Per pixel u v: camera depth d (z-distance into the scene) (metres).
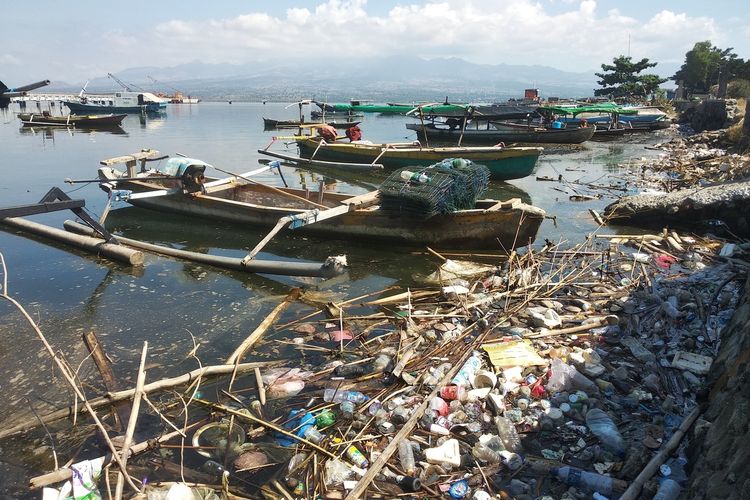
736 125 27.33
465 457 4.93
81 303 8.90
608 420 5.26
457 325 7.64
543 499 4.39
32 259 10.97
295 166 24.03
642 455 4.66
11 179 19.53
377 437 5.27
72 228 12.28
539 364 6.40
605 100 52.84
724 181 17.27
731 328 6.29
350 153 21.58
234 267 10.04
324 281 9.85
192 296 9.17
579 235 12.70
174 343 7.55
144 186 14.58
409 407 5.73
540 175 21.58
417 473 4.77
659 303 7.87
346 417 5.62
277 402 6.03
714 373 5.62
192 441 5.38
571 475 4.54
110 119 41.34
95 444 5.41
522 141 30.00
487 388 5.96
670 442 4.71
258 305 8.81
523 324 7.61
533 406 5.66
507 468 4.79
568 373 6.03
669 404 5.47
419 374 6.32
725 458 3.62
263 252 11.64
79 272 10.27
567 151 28.83
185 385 6.42
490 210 10.50
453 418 5.50
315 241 12.09
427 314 8.02
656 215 13.08
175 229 13.40
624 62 61.59
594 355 6.53
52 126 41.47
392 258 11.07
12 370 6.84
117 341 7.60
